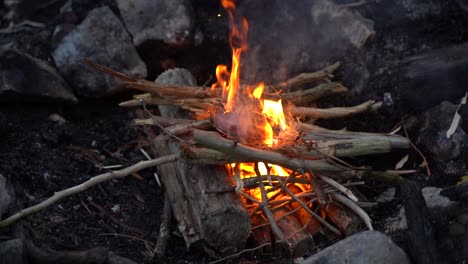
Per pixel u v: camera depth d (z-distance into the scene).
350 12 4.23
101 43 4.26
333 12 4.22
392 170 3.95
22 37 4.34
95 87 4.25
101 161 4.14
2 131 4.05
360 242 3.59
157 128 4.22
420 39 4.20
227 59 4.34
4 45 4.31
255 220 3.84
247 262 3.75
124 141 4.24
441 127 3.94
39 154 4.06
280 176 3.84
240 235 3.74
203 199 3.75
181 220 3.80
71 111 4.27
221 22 4.33
